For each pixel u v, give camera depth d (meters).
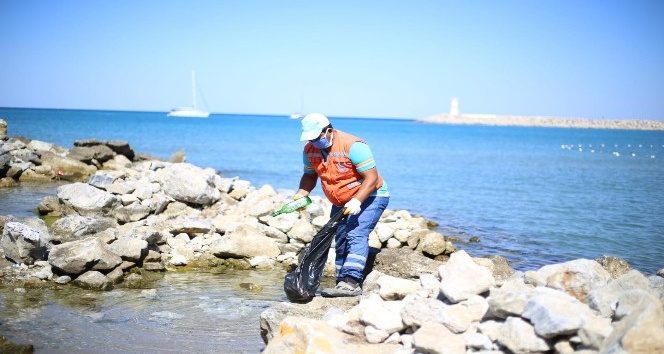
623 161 41.00
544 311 3.75
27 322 5.87
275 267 8.63
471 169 30.47
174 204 11.15
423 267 6.33
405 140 71.06
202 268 8.43
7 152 17.09
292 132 77.06
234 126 101.06
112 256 7.51
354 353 4.14
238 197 12.41
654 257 10.80
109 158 21.12
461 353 3.96
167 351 5.31
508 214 15.51
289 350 4.31
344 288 5.50
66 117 113.12
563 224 14.06
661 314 3.44
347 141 5.42
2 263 7.44
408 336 4.41
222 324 6.08
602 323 3.75
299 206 5.84
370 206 5.60
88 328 5.80
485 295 4.57
